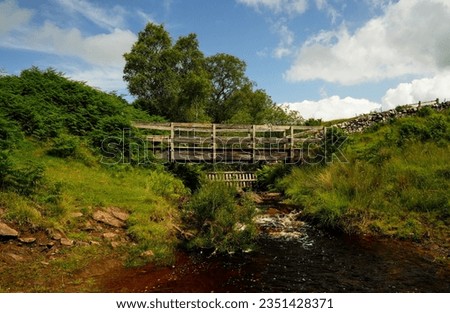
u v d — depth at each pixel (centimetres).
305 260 719
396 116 2844
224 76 5128
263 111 4481
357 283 603
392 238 850
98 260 639
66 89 1559
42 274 557
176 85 3481
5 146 1025
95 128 1362
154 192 1049
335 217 970
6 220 645
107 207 841
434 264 684
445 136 1594
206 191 869
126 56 3469
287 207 1216
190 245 766
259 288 582
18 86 1434
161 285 578
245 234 799
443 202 945
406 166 1227
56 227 684
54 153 1130
